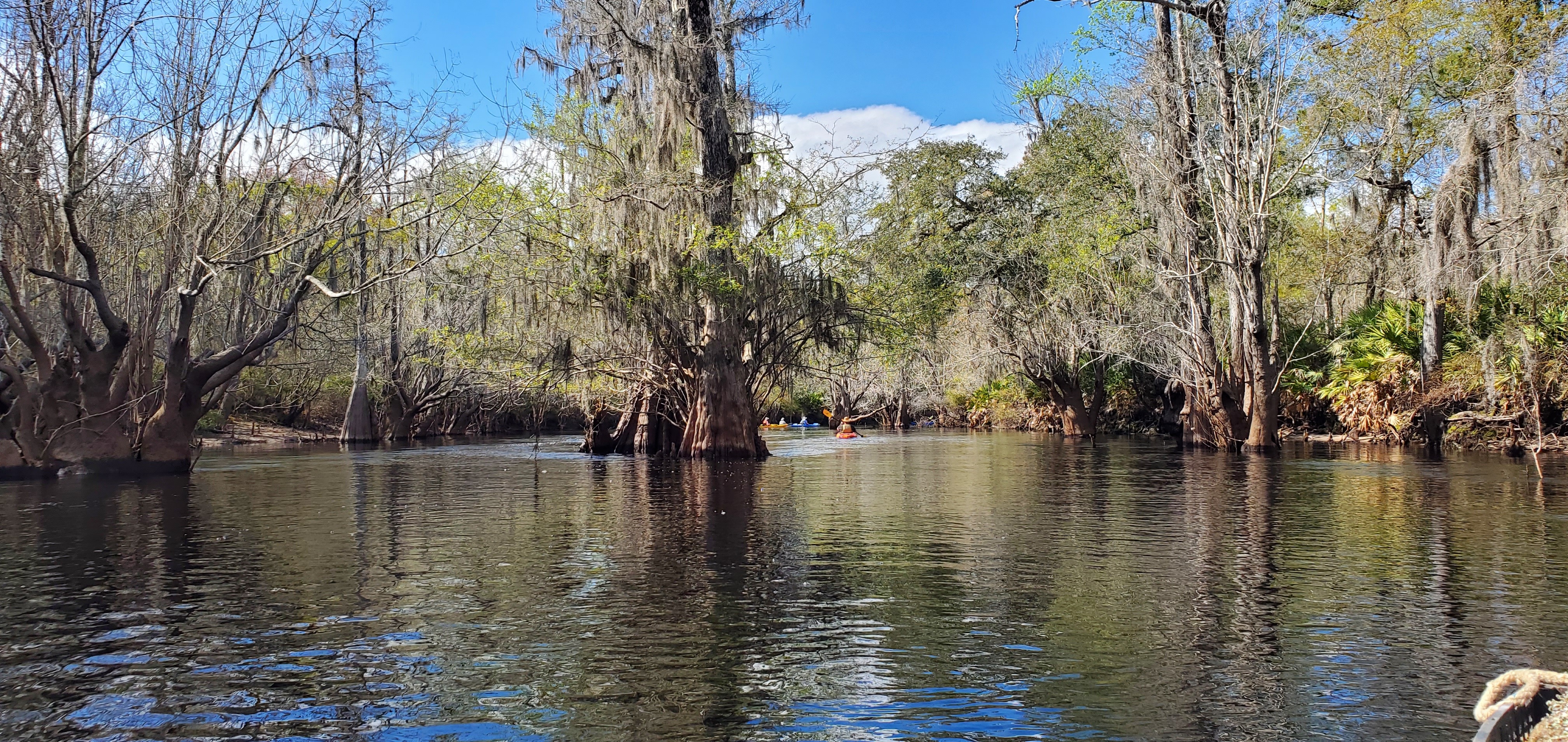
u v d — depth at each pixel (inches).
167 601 332.8
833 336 1070.4
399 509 600.4
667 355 1074.7
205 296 1056.2
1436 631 286.0
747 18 1099.9
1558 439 1016.2
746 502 641.6
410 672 254.2
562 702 232.4
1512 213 927.0
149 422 872.9
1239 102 1148.5
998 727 215.0
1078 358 1763.0
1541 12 1021.8
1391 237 1346.0
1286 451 1157.7
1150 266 1316.4
